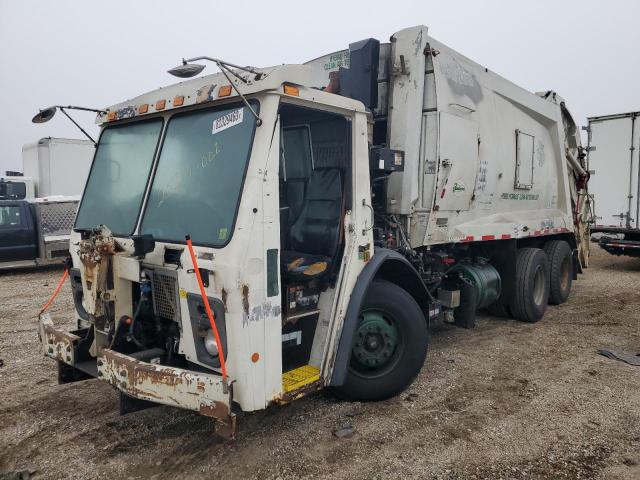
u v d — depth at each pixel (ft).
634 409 14.19
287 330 12.21
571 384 16.01
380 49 17.03
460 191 18.17
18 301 29.17
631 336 21.38
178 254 11.28
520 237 22.84
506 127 21.35
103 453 11.85
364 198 13.38
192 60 9.74
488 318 24.58
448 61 17.54
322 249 13.33
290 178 15.01
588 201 32.48
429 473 11.06
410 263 15.33
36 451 11.98
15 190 54.85
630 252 40.63
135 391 10.78
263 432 12.82
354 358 14.16
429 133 16.78
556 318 24.52
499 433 12.85
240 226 10.30
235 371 10.29
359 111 13.21
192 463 11.41
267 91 10.79
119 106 14.08
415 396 15.12
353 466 11.32
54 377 16.71
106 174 14.39
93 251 11.74
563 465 11.39
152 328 12.29
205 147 11.76
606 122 41.50
